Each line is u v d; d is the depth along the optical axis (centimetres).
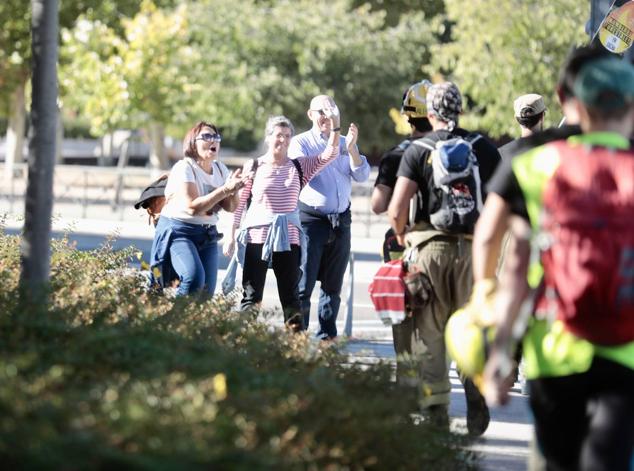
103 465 1298
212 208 3422
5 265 2939
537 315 1520
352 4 15950
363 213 8925
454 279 2414
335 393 1742
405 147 2559
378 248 7956
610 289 1442
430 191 2395
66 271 2922
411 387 2008
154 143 13325
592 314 1458
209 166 3441
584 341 1474
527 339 1529
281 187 3375
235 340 2280
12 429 1324
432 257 2405
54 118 2505
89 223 8919
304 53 13262
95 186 10588
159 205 3625
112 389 1530
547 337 1499
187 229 3381
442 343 2452
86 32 11688
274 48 13162
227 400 1609
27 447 1295
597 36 3369
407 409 1834
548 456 1548
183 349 1970
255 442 1502
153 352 1867
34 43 2478
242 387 1709
